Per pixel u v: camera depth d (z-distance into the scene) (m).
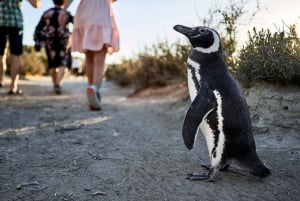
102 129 4.05
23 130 3.98
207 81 2.30
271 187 2.23
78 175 2.48
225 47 4.63
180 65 6.46
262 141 3.23
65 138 3.62
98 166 2.67
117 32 5.47
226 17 4.65
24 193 2.19
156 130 4.00
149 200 2.07
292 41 3.74
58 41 7.66
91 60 5.75
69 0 5.57
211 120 2.25
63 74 8.02
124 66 12.60
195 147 3.22
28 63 16.38
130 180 2.38
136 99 7.51
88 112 5.34
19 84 10.02
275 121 3.48
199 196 2.10
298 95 3.57
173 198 2.08
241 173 2.47
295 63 3.60
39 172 2.55
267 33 3.85
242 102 2.29
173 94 6.75
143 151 3.09
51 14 7.43
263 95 3.79
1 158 2.87
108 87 12.79
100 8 5.17
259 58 3.84
